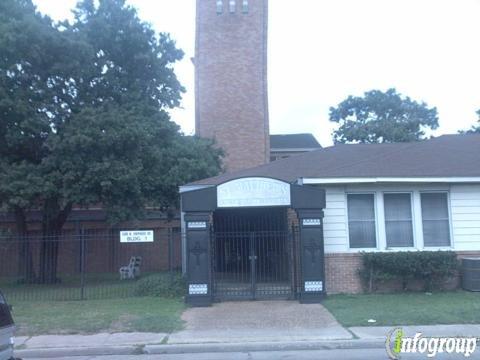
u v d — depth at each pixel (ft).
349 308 41.55
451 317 37.04
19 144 62.95
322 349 31.24
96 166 59.26
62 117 64.34
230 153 108.17
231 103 109.91
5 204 62.28
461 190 52.21
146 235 54.19
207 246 45.85
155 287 52.26
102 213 93.30
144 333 35.01
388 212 52.24
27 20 59.77
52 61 63.62
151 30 72.13
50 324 38.19
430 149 61.57
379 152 62.08
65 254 91.66
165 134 70.23
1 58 59.72
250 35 111.96
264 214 60.54
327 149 66.03
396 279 49.90
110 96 69.72
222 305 45.06
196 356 30.19
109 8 70.03
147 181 66.49
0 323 20.62
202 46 111.55
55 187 60.23
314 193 46.73
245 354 30.37
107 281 72.18
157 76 72.95
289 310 41.86
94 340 33.47
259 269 58.08
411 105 171.01
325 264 50.80
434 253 49.11
